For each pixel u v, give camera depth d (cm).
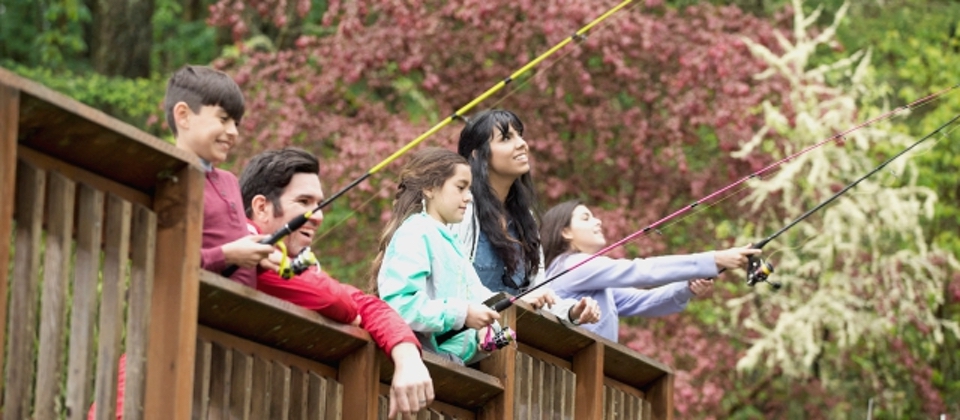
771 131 2045
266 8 2242
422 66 2061
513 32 2047
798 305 2066
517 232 943
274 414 665
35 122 529
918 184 2438
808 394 2184
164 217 587
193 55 2922
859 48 2686
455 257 805
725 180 2095
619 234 1972
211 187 677
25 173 535
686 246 2073
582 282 1005
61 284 542
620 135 2069
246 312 631
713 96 2089
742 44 2100
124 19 2762
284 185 742
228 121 689
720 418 2150
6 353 556
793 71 2075
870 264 2084
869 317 2039
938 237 2467
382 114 2062
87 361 554
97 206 558
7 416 524
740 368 1969
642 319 2075
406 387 686
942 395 2431
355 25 2061
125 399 573
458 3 2048
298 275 663
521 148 933
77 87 2561
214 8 2212
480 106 2058
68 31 2819
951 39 2655
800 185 2105
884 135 2053
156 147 564
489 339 777
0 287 497
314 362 707
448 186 834
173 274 581
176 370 575
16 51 2919
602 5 2016
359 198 2020
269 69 2108
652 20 2084
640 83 2070
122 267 564
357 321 711
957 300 2347
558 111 2047
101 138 550
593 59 2103
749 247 975
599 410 955
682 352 2039
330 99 2097
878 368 2278
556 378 936
